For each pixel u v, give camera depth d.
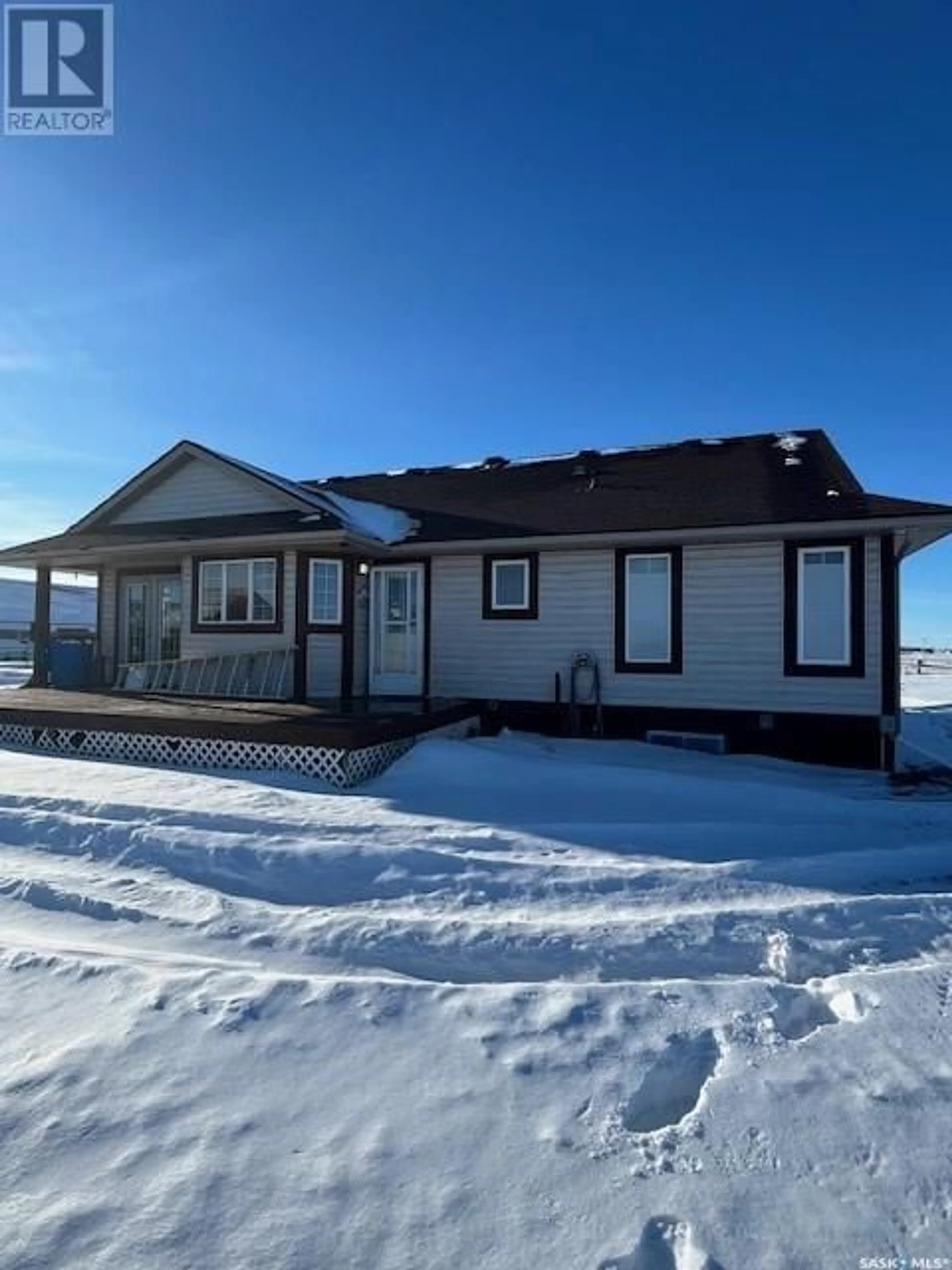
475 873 5.50
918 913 4.86
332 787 8.16
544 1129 2.79
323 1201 2.43
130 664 14.62
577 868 5.58
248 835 6.15
